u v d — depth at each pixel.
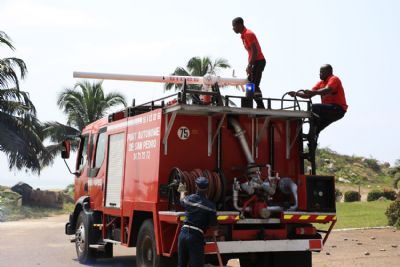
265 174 8.52
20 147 35.41
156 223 8.05
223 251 7.76
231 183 8.57
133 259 12.15
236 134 8.62
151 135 8.62
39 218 31.59
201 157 8.49
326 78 9.51
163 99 8.67
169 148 8.31
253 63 9.79
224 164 8.62
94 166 11.44
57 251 13.66
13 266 10.83
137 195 8.93
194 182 7.88
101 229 10.83
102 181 10.77
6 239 17.11
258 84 9.88
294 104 8.79
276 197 8.82
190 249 7.15
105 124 11.03
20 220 29.61
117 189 9.94
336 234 16.98
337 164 74.56
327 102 9.32
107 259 12.20
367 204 34.09
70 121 41.88
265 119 8.84
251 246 7.94
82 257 11.33
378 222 21.20
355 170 73.12
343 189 63.84
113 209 10.03
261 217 8.16
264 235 8.13
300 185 8.52
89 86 42.12
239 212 7.88
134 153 9.25
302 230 8.43
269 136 9.00
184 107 7.89
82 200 11.63
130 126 9.57
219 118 8.59
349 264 10.62
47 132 41.19
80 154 12.65
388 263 10.74
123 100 42.62
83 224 11.32
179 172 7.88
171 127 8.21
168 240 7.99
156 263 8.02
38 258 12.18
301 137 9.07
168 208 8.10
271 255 9.07
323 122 9.31
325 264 10.62
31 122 35.84
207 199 7.37
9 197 34.91
